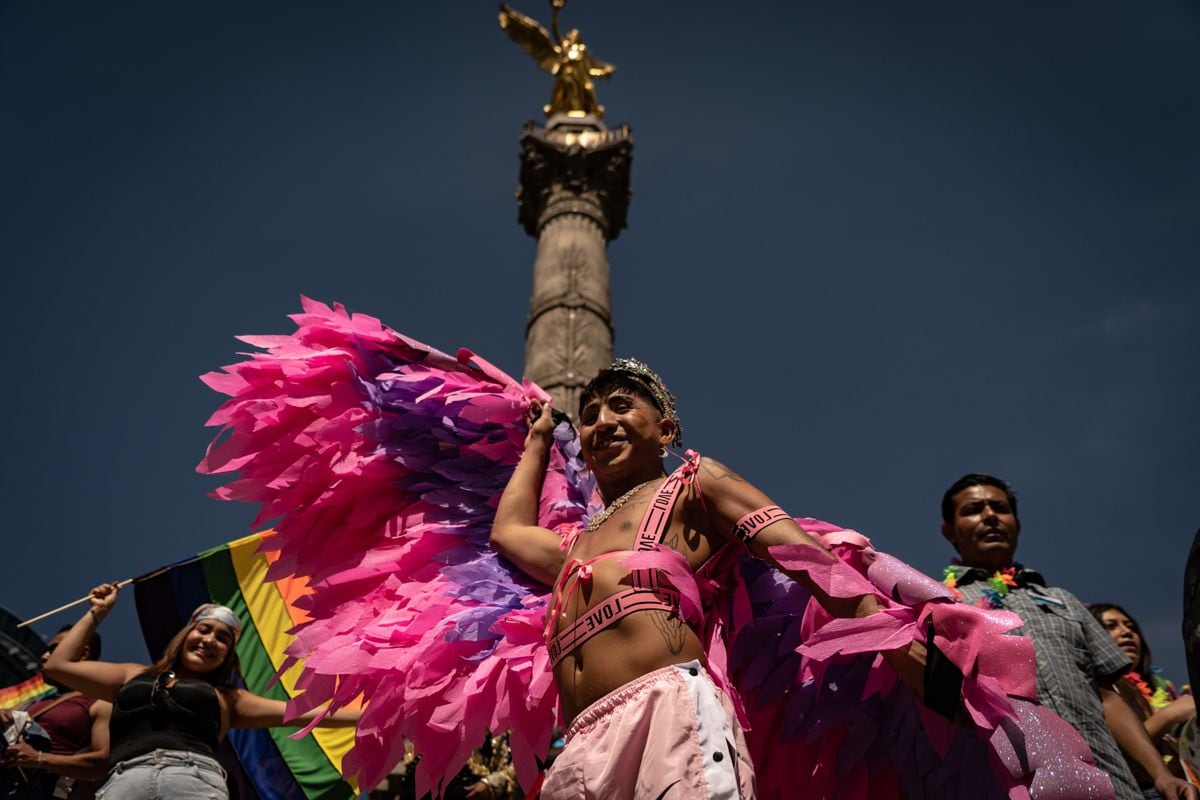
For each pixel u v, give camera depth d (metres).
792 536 3.33
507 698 3.76
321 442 4.27
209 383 4.34
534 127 27.19
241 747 6.91
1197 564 3.06
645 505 3.54
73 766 5.48
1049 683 4.15
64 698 5.89
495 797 7.20
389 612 4.08
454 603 4.01
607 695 3.08
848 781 3.66
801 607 3.71
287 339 4.43
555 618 3.39
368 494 4.35
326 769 6.98
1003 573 4.76
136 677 5.18
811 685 3.71
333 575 4.19
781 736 3.71
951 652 3.07
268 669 7.41
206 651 5.36
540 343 22.56
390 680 3.95
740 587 3.58
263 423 4.31
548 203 25.81
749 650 3.75
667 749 2.89
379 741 3.93
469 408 4.30
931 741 3.45
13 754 5.40
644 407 3.86
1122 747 4.36
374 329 4.53
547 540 3.89
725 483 3.48
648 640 3.14
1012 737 3.21
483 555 4.17
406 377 4.41
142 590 7.49
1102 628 4.49
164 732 4.96
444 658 3.91
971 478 5.24
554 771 3.05
